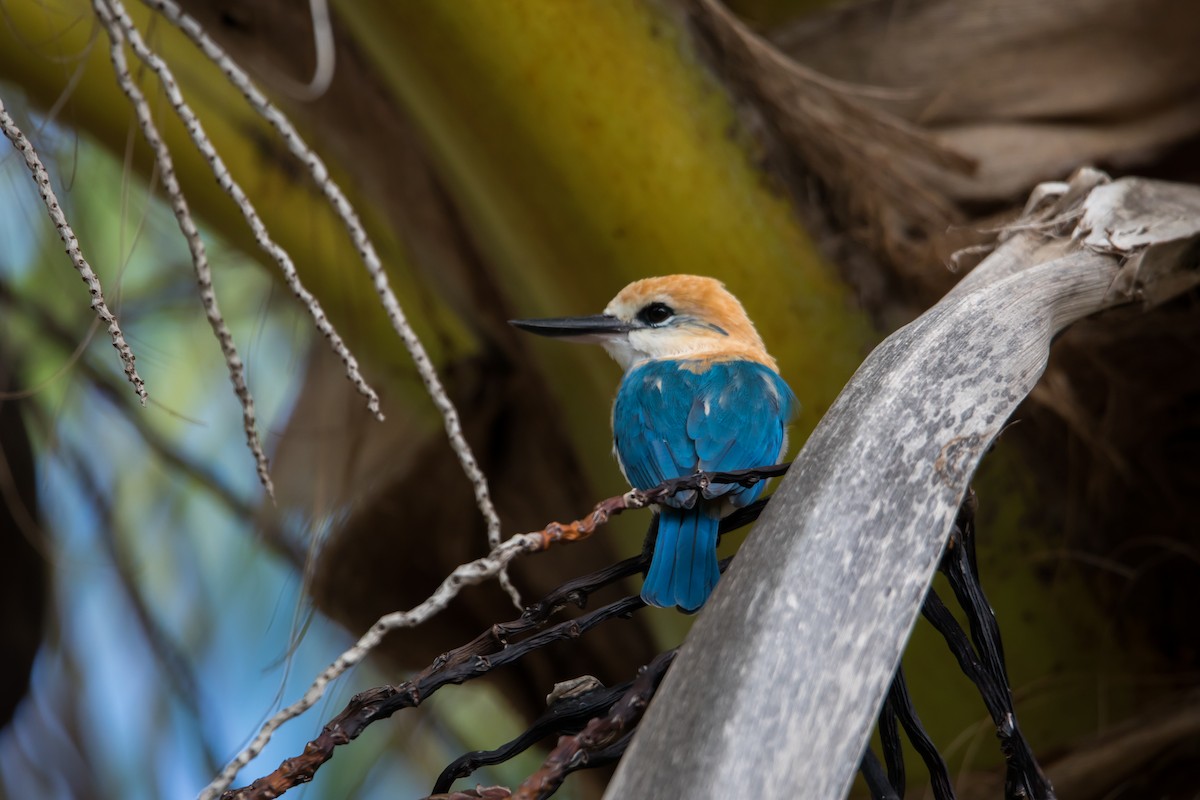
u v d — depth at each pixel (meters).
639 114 5.88
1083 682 6.02
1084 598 6.09
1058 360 6.18
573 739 2.69
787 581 2.80
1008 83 6.70
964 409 3.25
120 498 8.52
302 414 7.47
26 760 8.10
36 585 7.90
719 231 6.06
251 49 6.29
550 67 5.72
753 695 2.61
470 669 3.03
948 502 3.03
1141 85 6.59
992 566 6.12
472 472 3.38
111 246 8.02
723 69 6.07
